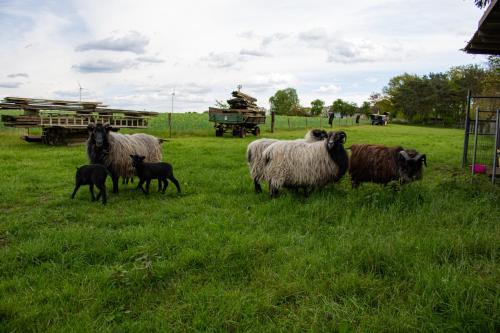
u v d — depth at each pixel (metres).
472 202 6.43
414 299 3.36
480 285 3.38
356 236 4.97
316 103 99.50
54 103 17.28
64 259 4.45
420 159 7.16
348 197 6.82
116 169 8.23
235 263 4.27
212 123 33.16
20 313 3.28
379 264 4.05
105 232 5.44
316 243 4.81
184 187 8.62
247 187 8.55
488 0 11.15
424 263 3.99
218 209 6.66
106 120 17.66
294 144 7.50
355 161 7.99
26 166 10.94
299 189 8.13
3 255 4.52
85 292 3.64
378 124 56.44
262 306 3.36
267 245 4.76
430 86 77.75
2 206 6.99
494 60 21.31
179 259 4.35
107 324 3.20
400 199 6.37
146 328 3.09
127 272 3.92
